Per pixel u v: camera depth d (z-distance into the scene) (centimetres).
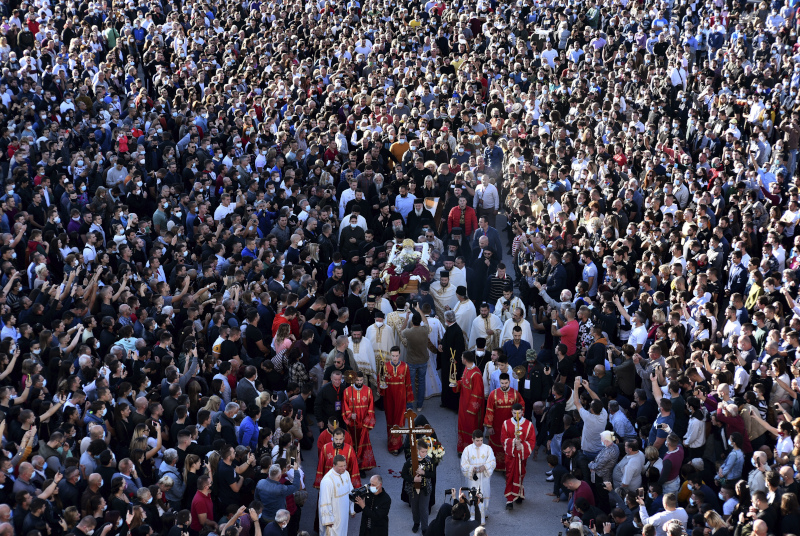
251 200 2370
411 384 1784
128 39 3656
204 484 1294
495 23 3919
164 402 1480
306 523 1557
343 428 1673
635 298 1866
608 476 1472
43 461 1265
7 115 2845
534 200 2367
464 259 2353
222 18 4016
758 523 1192
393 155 2722
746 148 2723
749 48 3588
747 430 1462
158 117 2786
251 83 3156
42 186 2245
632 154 2544
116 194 2295
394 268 2080
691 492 1404
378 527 1405
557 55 3550
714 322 1778
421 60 3419
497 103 3034
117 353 1557
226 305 1778
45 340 1576
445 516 1362
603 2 3906
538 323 2095
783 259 1969
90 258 2008
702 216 2111
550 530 1531
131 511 1198
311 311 1839
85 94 3084
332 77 3228
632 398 1661
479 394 1684
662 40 3538
